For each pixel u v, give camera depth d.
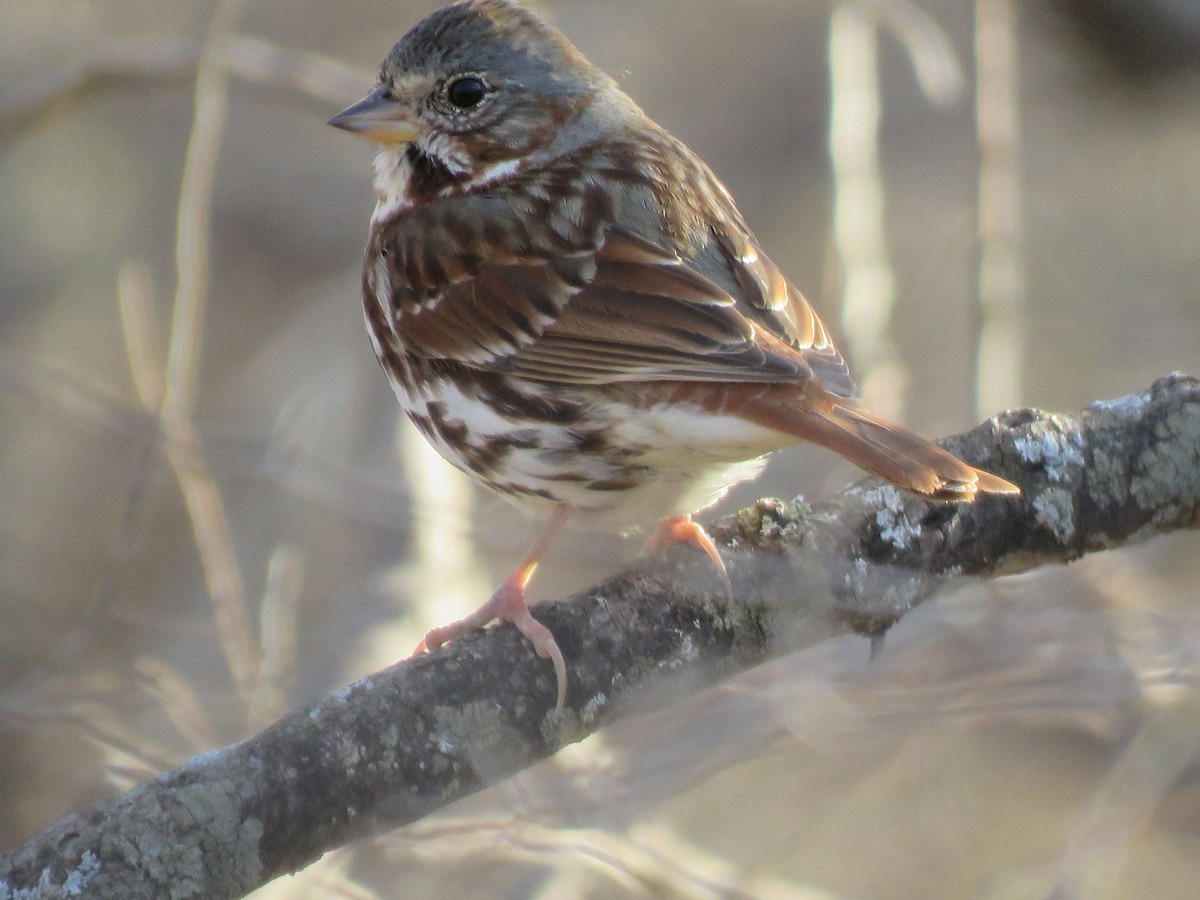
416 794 6.91
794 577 7.62
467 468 8.70
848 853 12.59
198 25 18.58
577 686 7.23
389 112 8.91
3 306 17.55
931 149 18.25
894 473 7.05
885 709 9.76
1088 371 16.77
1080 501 8.01
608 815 9.29
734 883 10.42
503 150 8.82
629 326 8.09
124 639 12.77
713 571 7.56
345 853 9.54
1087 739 13.68
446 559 10.80
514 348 8.30
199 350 16.84
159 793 6.58
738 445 7.68
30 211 17.97
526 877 10.38
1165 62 19.05
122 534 11.38
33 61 18.27
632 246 8.36
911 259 16.59
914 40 12.43
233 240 17.80
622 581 7.55
